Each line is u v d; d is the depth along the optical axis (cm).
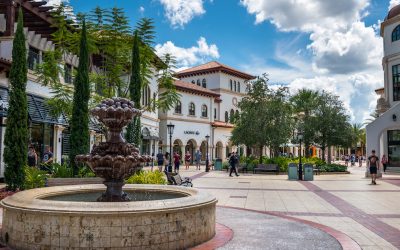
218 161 3494
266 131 3338
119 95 1988
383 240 761
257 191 1698
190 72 5831
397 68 3569
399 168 3350
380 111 3653
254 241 696
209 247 643
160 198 884
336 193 1638
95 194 912
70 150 1562
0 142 1816
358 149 8538
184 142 4788
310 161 3325
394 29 3609
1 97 1780
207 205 681
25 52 1441
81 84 1593
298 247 661
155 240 586
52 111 1788
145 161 805
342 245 680
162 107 1989
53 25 1894
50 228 565
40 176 1416
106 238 558
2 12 1980
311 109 3831
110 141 797
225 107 5719
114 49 1889
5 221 636
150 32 1895
